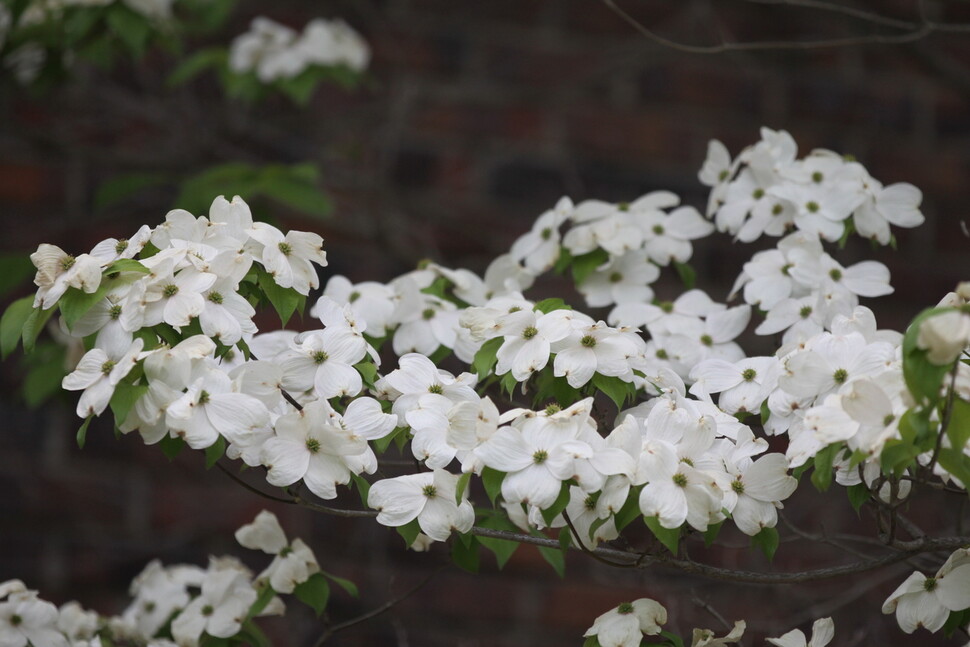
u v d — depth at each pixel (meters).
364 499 2.42
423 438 2.40
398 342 2.64
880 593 3.07
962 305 2.27
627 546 2.42
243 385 2.39
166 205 3.71
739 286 2.69
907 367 2.22
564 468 2.31
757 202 2.74
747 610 3.03
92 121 3.73
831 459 2.31
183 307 2.38
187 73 3.47
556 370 2.43
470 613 3.50
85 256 2.39
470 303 2.72
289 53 3.52
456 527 2.39
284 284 2.45
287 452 2.38
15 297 3.49
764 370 2.50
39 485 3.44
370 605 3.43
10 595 2.72
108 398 2.33
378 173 3.62
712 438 2.39
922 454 2.33
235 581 2.72
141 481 3.50
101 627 2.80
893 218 2.70
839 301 2.60
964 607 2.41
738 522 2.38
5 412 3.46
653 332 2.68
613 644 2.46
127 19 3.22
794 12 3.92
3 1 3.23
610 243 2.73
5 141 3.64
